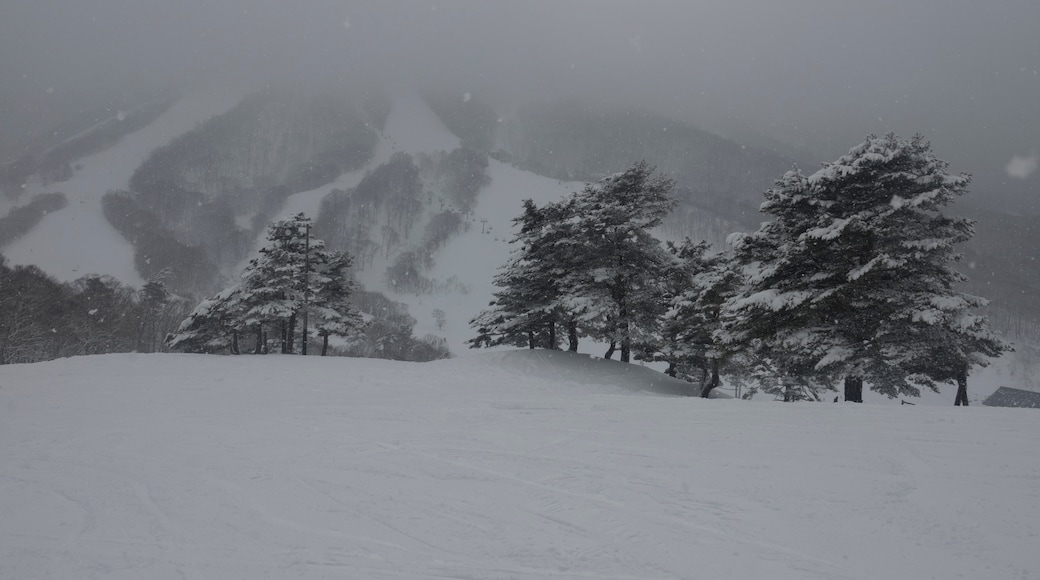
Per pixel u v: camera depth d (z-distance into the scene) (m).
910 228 20.16
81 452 8.15
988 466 6.11
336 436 8.97
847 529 4.52
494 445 7.93
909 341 19.39
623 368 26.66
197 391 16.91
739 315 21.83
